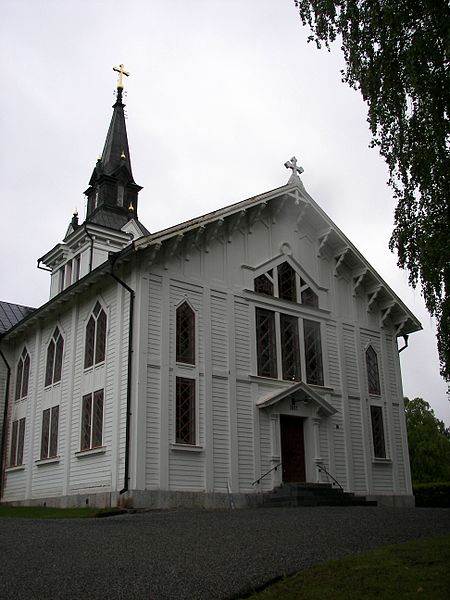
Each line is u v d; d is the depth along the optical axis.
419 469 54.16
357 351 25.08
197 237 20.70
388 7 12.30
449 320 11.73
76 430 20.75
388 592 6.64
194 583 7.11
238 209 22.05
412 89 12.43
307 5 14.64
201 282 20.78
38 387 24.55
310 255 24.92
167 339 19.20
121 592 6.70
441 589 6.62
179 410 18.91
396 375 26.44
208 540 10.06
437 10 11.65
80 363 21.53
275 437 20.94
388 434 24.98
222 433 19.69
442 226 11.84
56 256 29.75
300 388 21.64
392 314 27.17
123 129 39.66
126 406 18.27
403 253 12.53
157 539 10.20
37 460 23.12
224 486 19.19
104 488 18.34
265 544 9.62
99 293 21.06
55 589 6.79
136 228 34.16
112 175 37.53
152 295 19.33
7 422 26.81
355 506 19.08
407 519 12.94
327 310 24.50
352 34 13.45
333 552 8.98
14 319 30.56
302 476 21.66
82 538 10.32
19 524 12.65
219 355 20.48
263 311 22.45
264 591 6.95
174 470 18.19
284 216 24.47
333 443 22.77
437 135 11.81
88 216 36.81
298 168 24.75
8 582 7.07
